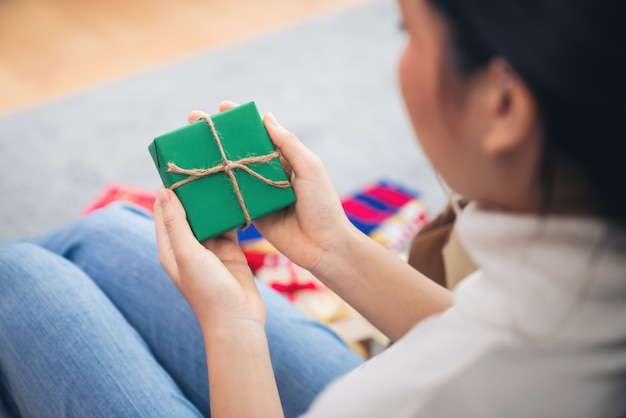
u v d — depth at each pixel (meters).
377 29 2.84
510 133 0.47
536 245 0.49
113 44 2.84
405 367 0.54
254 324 0.77
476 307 0.52
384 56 2.70
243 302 0.78
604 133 0.44
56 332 0.94
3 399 1.06
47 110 2.53
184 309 1.05
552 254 0.49
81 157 2.31
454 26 0.46
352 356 1.03
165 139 0.88
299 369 0.98
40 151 2.34
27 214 2.11
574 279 0.48
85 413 0.87
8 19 3.01
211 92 2.55
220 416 0.73
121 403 0.87
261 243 1.67
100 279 1.12
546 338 0.49
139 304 1.08
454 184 0.55
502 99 0.47
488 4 0.43
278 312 1.06
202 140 0.88
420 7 0.48
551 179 0.48
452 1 0.45
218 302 0.77
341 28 2.86
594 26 0.41
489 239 0.52
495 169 0.50
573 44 0.42
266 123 0.90
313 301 1.53
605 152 0.45
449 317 0.55
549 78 0.43
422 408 0.51
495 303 0.51
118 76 2.67
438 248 1.00
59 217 2.11
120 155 2.31
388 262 0.85
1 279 1.01
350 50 2.74
